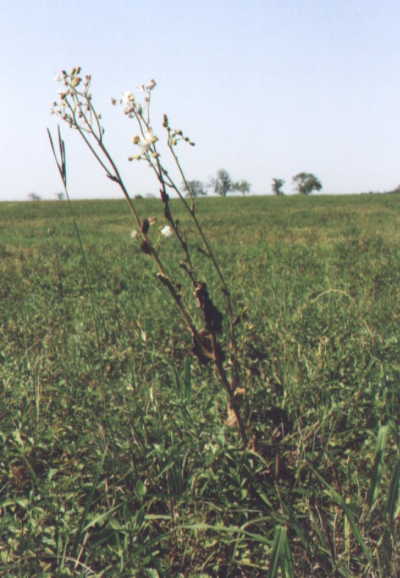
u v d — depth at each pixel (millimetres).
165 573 2492
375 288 7477
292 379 3801
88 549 2584
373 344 4336
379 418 3430
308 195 64188
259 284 7508
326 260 10164
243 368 3986
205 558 2641
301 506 2816
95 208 44219
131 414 3426
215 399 3678
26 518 2887
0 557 2537
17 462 3283
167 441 3246
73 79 2557
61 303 6918
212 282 7707
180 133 2576
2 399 3846
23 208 45625
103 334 5086
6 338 5309
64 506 2844
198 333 2963
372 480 2398
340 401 3660
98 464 2906
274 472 3020
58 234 20516
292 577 2121
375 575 2359
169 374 4242
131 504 2896
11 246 15328
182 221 27000
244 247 12930
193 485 2889
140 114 2551
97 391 3816
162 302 6383
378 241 13500
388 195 59375
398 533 2479
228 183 124375
